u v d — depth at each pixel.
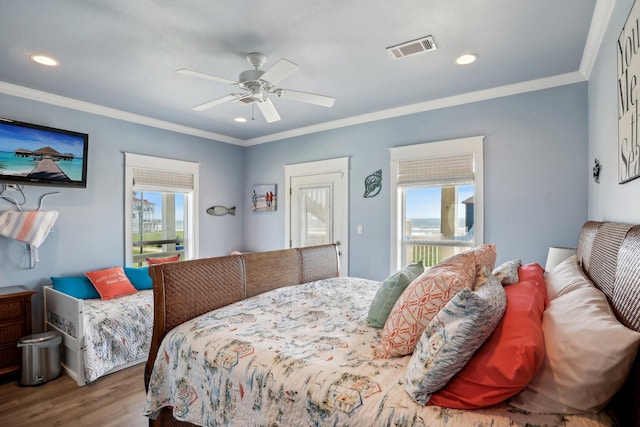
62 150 3.37
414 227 3.81
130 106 3.68
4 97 3.06
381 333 1.71
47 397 2.46
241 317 1.92
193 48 2.41
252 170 5.32
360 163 4.14
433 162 3.57
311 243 4.62
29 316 2.87
